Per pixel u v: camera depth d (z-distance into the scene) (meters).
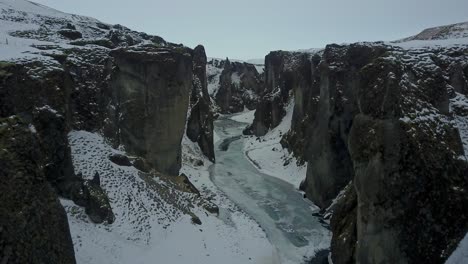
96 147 30.14
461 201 20.23
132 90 37.72
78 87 31.92
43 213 12.98
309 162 41.94
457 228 20.03
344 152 37.44
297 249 30.02
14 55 22.31
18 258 11.51
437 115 22.45
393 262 21.12
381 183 21.41
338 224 27.86
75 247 19.86
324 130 38.59
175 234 26.83
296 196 42.28
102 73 35.06
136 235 24.59
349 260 24.97
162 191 32.03
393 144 21.25
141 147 38.44
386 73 22.56
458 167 20.86
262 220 35.38
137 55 37.53
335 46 39.84
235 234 30.47
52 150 21.28
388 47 29.36
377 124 22.08
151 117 38.66
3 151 12.24
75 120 31.02
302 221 35.44
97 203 23.86
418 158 20.94
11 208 11.75
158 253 23.91
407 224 20.94
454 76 25.72
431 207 20.62
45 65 22.28
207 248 26.52
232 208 37.22
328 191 37.81
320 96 40.16
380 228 21.53
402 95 22.02
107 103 35.34
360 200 22.95
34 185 12.86
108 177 28.09
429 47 28.06
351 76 35.94
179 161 43.94
